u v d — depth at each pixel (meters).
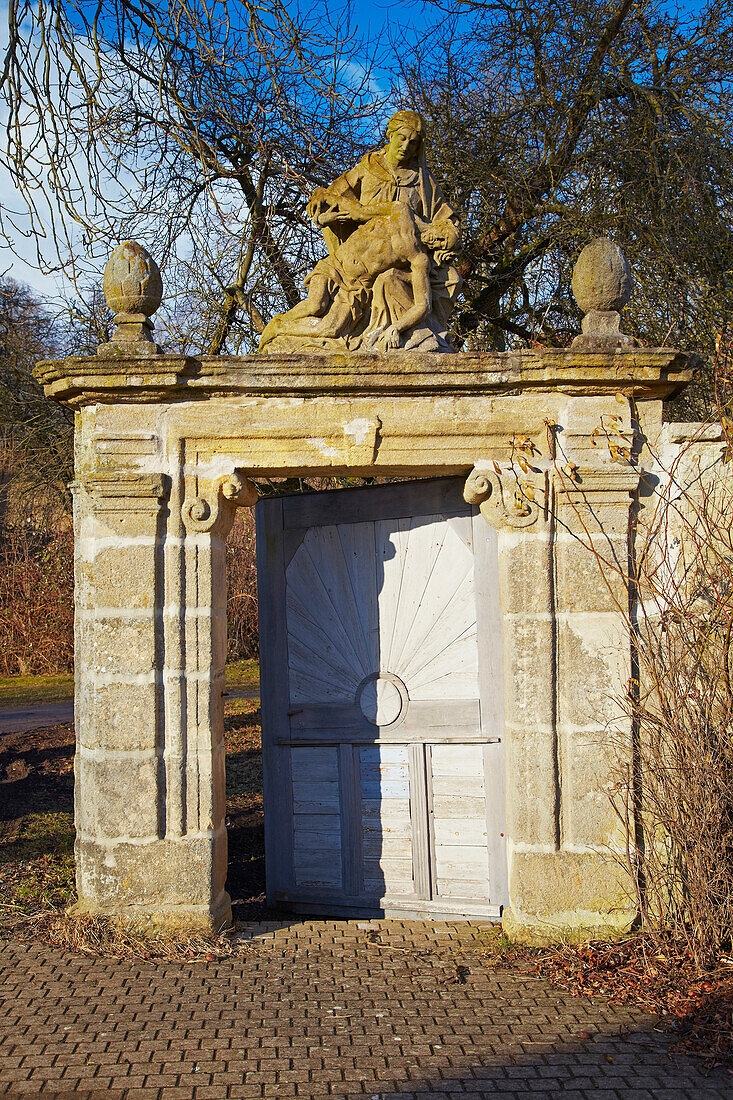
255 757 8.53
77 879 4.14
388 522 4.52
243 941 4.00
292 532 4.68
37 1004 3.34
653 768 3.80
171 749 3.97
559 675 4.01
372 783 4.45
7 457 12.41
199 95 6.25
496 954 3.80
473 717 4.30
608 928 3.89
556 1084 2.80
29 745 9.06
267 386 3.96
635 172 7.79
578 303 4.11
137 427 4.03
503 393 4.05
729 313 7.26
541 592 4.00
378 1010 3.31
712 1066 2.90
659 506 4.09
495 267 8.56
